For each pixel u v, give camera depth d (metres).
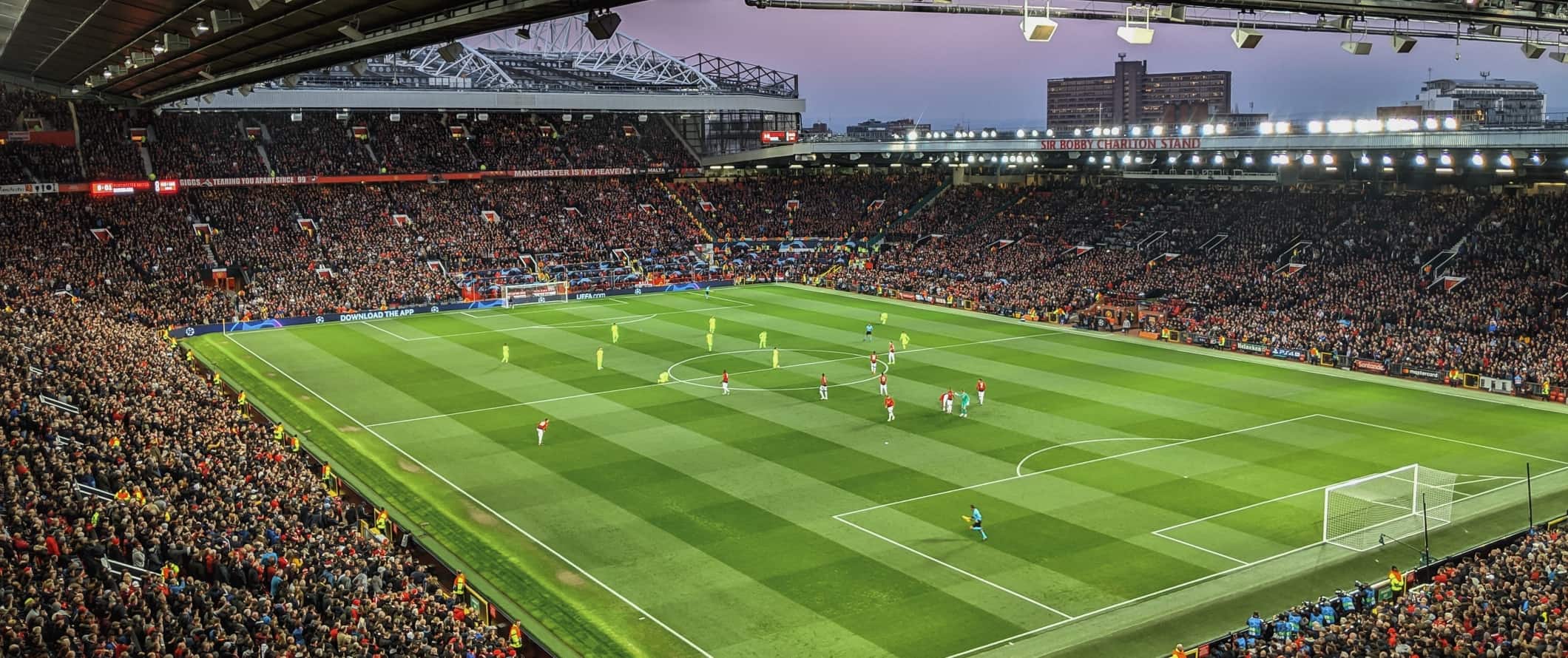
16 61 70.50
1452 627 28.23
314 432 57.78
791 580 38.94
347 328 88.81
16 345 51.28
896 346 80.75
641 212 124.06
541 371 72.06
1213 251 98.00
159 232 97.69
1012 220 115.06
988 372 71.75
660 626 35.59
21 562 27.33
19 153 97.00
